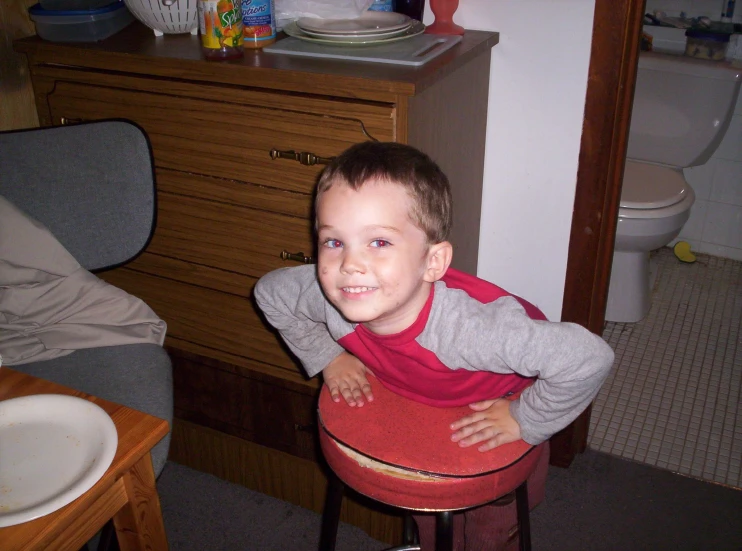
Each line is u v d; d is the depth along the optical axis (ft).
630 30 4.77
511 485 3.26
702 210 9.84
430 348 3.23
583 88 5.06
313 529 5.82
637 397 7.29
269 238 4.90
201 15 4.46
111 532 4.17
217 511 5.99
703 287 9.31
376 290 2.94
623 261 8.36
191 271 5.35
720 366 7.74
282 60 4.47
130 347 4.66
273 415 5.71
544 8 4.96
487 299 3.32
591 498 6.02
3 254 4.33
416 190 2.97
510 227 5.79
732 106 8.05
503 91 5.34
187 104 4.70
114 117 5.03
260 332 5.33
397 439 3.29
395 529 5.55
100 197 4.83
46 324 4.54
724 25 8.24
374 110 4.12
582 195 5.32
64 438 2.86
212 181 4.90
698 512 5.89
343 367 3.78
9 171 4.65
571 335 3.07
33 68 5.17
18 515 2.46
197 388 5.94
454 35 4.94
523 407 3.26
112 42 5.05
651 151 8.73
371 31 4.60
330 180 3.02
